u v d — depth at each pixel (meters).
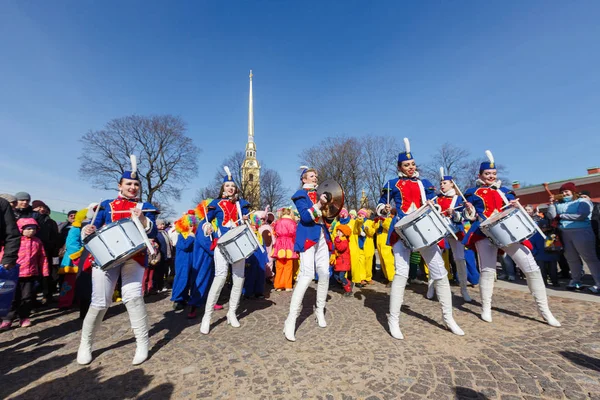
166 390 2.54
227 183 4.69
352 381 2.59
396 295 3.61
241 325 4.25
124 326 4.34
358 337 3.60
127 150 32.53
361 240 7.48
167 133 33.62
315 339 3.59
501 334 3.56
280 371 2.80
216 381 2.67
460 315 4.36
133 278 3.17
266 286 7.48
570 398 2.24
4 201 3.32
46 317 5.10
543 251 6.71
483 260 4.14
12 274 3.44
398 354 3.09
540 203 22.81
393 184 4.07
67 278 5.68
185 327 4.23
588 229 5.74
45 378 2.81
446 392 2.38
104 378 2.79
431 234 3.37
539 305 3.91
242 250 3.97
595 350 3.04
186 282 5.33
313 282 7.79
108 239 2.87
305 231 3.80
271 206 40.16
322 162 34.94
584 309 4.45
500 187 4.37
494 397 2.29
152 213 3.65
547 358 2.89
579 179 19.50
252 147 61.47
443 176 6.24
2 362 3.19
